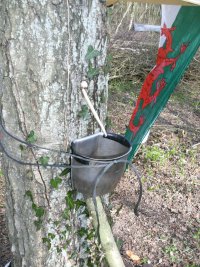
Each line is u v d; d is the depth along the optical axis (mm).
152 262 2828
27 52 1477
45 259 1900
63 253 1900
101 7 1539
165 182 3746
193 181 3770
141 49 6051
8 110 1606
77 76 1569
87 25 1513
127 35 6262
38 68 1495
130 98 5547
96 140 1603
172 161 4082
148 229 3148
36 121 1588
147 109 2264
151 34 6316
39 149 1635
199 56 6168
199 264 2816
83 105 1639
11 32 1460
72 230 1876
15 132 1634
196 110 5344
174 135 4605
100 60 1629
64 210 1794
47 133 1609
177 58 2086
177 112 5234
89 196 1602
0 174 3557
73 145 1557
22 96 1556
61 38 1468
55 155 1655
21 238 1915
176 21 2129
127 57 5949
